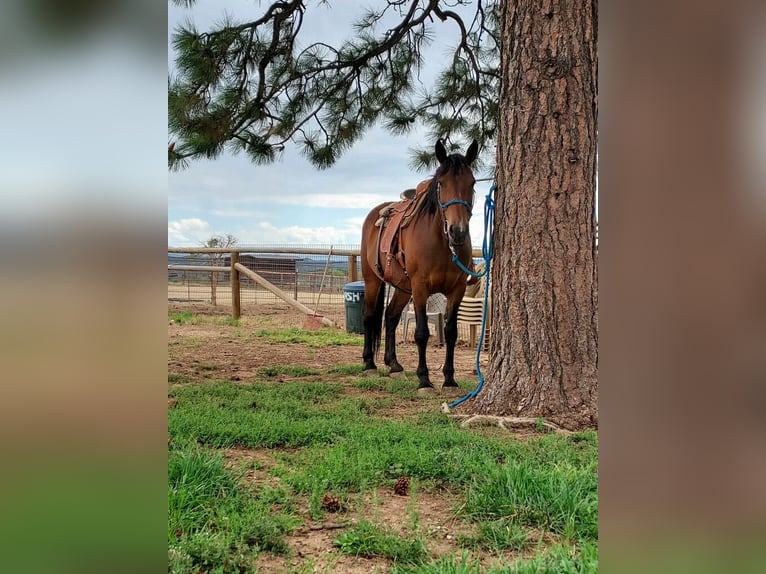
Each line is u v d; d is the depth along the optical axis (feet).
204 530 6.87
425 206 15.99
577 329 12.54
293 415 12.87
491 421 12.19
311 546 6.91
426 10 21.67
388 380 18.10
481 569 6.27
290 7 19.04
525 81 12.69
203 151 18.95
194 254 41.39
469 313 26.25
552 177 12.53
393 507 8.03
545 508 7.48
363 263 20.95
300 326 34.35
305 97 21.63
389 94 23.38
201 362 21.81
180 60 17.72
